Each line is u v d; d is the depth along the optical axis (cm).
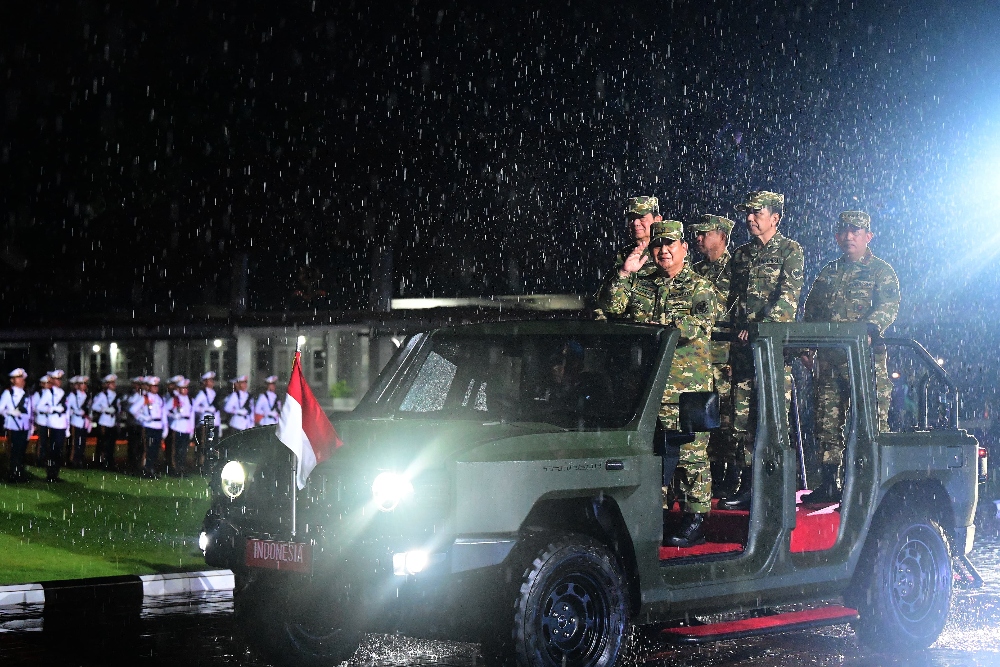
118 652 854
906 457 893
